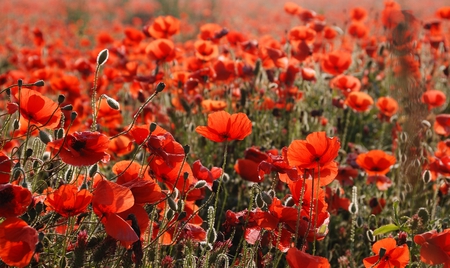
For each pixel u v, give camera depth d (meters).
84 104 5.56
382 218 3.70
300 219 2.43
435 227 3.20
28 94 2.35
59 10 17.75
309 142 2.31
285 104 5.29
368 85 6.59
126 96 5.64
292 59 5.54
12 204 1.98
